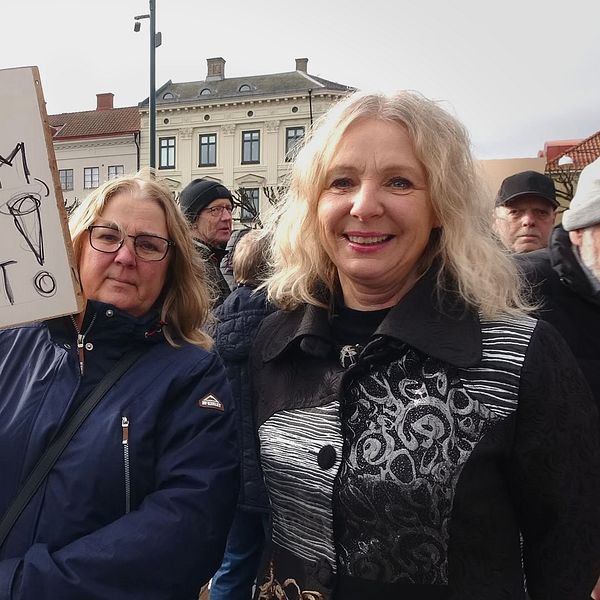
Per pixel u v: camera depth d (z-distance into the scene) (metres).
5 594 1.37
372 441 1.33
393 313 1.38
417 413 1.31
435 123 1.39
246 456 2.50
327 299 1.57
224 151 33.19
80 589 1.38
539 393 1.28
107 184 1.73
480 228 1.47
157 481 1.54
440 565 1.26
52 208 1.55
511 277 1.44
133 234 1.67
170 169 33.97
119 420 1.53
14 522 1.47
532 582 1.44
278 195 1.83
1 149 1.54
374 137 1.37
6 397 1.62
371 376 1.39
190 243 1.83
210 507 1.51
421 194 1.39
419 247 1.41
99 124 35.44
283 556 1.47
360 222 1.38
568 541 1.34
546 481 1.31
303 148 1.54
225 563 2.93
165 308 1.77
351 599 1.31
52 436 1.53
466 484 1.26
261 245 2.64
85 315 1.62
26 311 1.55
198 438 1.57
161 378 1.61
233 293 2.71
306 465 1.40
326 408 1.41
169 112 33.81
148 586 1.42
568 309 2.09
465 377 1.30
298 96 31.94
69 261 1.56
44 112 1.54
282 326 1.63
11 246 1.55
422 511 1.26
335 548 1.35
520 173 3.55
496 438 1.27
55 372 1.61
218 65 35.06
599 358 2.07
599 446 1.37
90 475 1.48
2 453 1.54
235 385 2.55
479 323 1.36
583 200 2.02
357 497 1.31
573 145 17.23
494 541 1.30
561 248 2.09
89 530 1.47
